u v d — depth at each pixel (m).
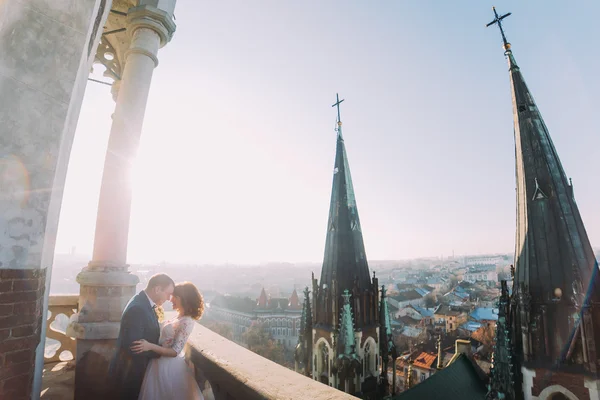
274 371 3.17
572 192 18.09
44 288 3.87
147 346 3.69
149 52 6.66
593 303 16.12
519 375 17.88
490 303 154.00
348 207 28.62
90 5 4.09
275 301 178.38
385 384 26.92
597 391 15.23
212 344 4.07
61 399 5.32
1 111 3.40
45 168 3.73
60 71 3.84
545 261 17.42
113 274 5.76
